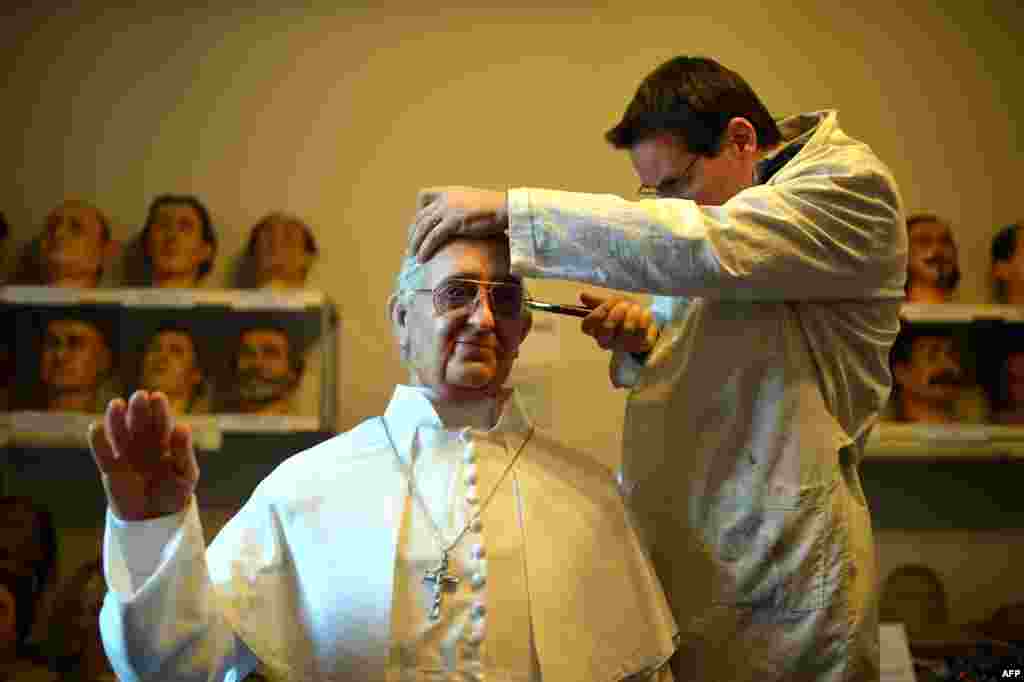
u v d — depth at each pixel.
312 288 3.10
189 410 2.89
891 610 2.94
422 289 1.34
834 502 1.42
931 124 3.28
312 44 3.20
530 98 3.19
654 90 1.55
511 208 1.30
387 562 1.20
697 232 1.30
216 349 3.06
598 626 1.27
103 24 3.17
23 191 3.11
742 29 3.25
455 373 1.30
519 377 2.35
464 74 3.20
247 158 3.15
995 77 3.31
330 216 3.13
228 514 2.93
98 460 1.05
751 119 1.55
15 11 3.16
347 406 3.06
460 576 1.23
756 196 1.37
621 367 1.59
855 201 1.40
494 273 1.33
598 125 3.19
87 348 2.85
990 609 3.11
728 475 1.48
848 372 1.50
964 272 3.25
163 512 1.09
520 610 1.23
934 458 2.96
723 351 1.48
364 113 3.17
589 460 1.44
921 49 3.30
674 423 1.50
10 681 2.51
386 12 3.21
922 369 2.98
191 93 3.16
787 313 1.47
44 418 2.72
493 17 3.22
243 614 1.19
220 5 3.19
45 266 2.89
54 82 3.15
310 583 1.21
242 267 3.11
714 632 1.46
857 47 3.28
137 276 3.10
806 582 1.41
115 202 3.12
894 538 3.12
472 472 1.30
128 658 1.04
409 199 3.14
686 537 1.49
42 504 2.92
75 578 2.73
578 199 1.33
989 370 3.18
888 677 2.23
